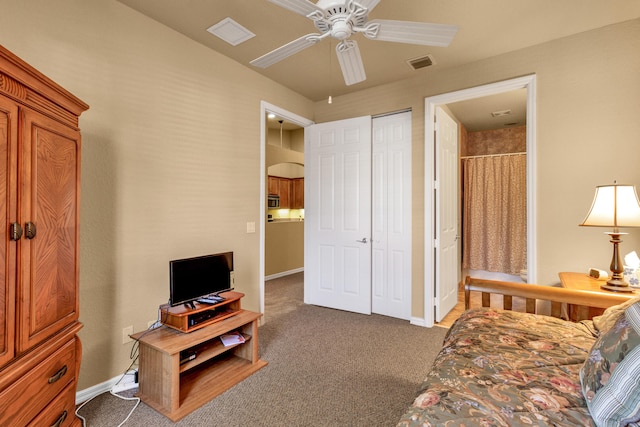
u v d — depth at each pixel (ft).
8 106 3.66
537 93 8.54
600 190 6.50
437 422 2.85
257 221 10.53
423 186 10.78
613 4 6.86
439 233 10.80
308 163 13.29
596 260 7.80
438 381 3.59
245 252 10.11
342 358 8.30
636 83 7.40
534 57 8.61
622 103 7.54
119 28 6.99
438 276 10.78
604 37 7.73
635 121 7.41
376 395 6.62
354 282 12.16
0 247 3.59
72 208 4.91
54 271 4.49
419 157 10.85
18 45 5.60
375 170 12.12
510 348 4.33
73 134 4.91
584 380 3.29
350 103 12.35
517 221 15.39
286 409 6.16
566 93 8.17
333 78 10.97
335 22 5.08
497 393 3.29
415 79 10.81
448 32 5.35
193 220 8.55
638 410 2.62
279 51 6.07
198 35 8.31
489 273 16.10
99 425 5.68
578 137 8.01
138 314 7.33
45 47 5.90
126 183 7.12
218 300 7.70
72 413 4.97
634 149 7.42
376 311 12.05
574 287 6.46
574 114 8.07
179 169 8.21
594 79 7.84
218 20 7.64
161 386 6.22
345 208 12.34
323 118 13.09
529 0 6.75
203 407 6.22
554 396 3.24
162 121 7.83
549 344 4.44
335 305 12.60
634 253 6.74
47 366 4.30
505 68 9.05
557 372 3.70
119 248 7.00
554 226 8.27
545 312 8.68
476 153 17.78
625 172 7.52
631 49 7.45
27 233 3.95
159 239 7.76
